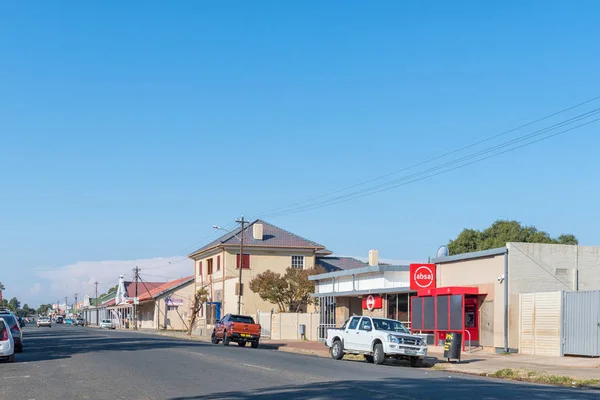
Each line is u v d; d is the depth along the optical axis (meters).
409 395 14.80
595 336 26.55
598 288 31.50
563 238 63.84
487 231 64.31
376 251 57.09
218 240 71.19
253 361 24.89
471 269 33.28
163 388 16.36
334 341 29.61
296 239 68.75
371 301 41.12
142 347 34.91
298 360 26.25
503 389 16.56
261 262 66.56
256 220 70.50
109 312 132.88
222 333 41.00
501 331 30.62
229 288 65.75
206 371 20.70
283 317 51.44
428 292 33.94
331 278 47.69
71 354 29.41
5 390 16.53
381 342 26.56
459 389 16.31
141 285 114.88
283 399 14.05
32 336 53.34
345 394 14.84
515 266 30.69
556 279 31.08
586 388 18.75
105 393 15.57
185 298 84.62
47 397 15.05
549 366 24.83
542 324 28.91
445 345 27.59
